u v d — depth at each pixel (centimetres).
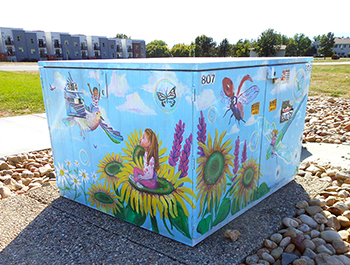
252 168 288
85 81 278
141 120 242
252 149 281
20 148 535
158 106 227
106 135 275
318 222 277
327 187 354
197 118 208
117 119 261
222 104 230
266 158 308
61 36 6556
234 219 282
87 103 283
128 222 284
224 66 222
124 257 234
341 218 280
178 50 8531
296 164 374
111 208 295
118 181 279
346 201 311
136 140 252
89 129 289
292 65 313
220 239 252
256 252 241
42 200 336
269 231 265
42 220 293
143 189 259
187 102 208
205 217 243
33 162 472
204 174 229
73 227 279
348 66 3091
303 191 344
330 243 248
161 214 252
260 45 4306
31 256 240
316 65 3403
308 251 234
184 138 217
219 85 222
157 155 239
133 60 298
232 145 252
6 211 311
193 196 224
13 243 258
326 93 1178
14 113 835
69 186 333
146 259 230
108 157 280
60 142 326
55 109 318
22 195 349
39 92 1222
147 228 269
